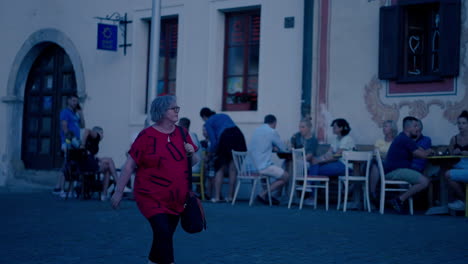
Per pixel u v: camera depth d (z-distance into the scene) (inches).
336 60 466.9
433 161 388.8
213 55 533.6
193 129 542.0
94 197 500.1
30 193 548.4
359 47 458.6
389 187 407.5
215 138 453.4
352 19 461.7
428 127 431.8
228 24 537.0
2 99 680.4
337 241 249.6
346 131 428.5
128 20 591.8
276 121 480.7
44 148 667.4
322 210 389.7
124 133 589.3
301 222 316.5
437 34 435.2
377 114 450.9
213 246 235.5
